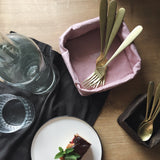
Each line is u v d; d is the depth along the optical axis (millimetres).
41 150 629
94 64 668
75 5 687
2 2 674
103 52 667
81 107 655
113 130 647
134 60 635
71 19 682
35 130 643
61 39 613
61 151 591
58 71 667
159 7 698
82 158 626
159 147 644
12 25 670
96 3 690
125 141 645
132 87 668
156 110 612
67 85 663
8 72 595
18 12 674
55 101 654
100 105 656
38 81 647
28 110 653
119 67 664
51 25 676
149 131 628
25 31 670
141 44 684
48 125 633
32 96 660
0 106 664
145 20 692
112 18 611
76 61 668
